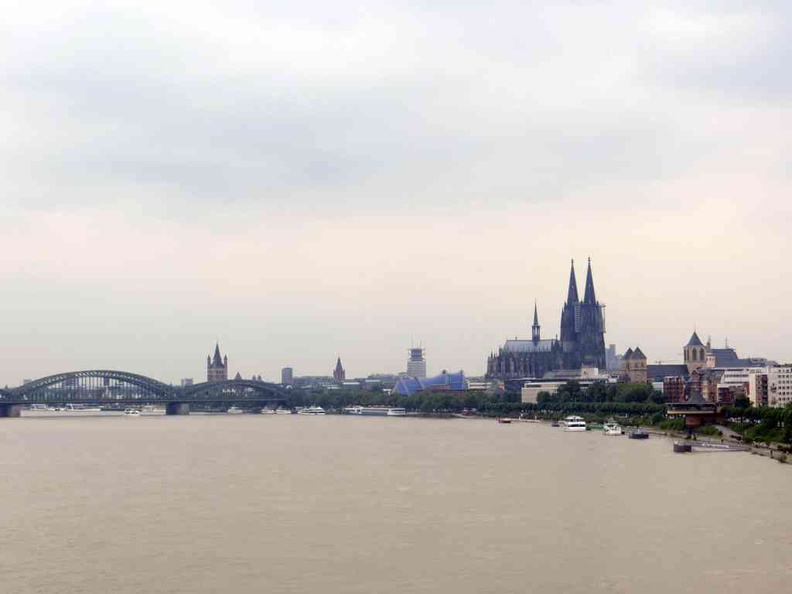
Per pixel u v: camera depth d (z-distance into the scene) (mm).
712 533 176125
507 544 169000
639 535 175000
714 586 141625
